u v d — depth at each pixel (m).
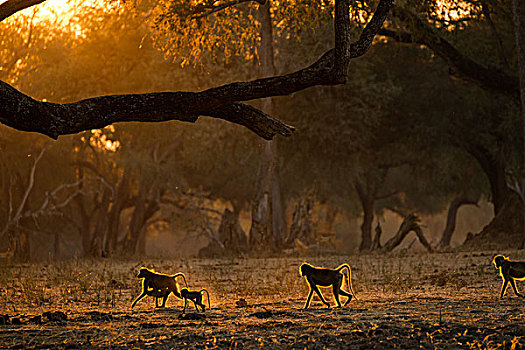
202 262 38.00
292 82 15.70
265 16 51.81
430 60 69.94
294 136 70.38
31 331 11.84
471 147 71.69
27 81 58.59
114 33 57.47
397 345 9.70
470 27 57.19
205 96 15.55
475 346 9.53
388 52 71.06
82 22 55.38
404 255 39.84
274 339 10.37
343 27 15.75
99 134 72.19
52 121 14.50
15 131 63.25
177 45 28.08
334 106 68.38
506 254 36.25
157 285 16.55
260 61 52.28
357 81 66.81
